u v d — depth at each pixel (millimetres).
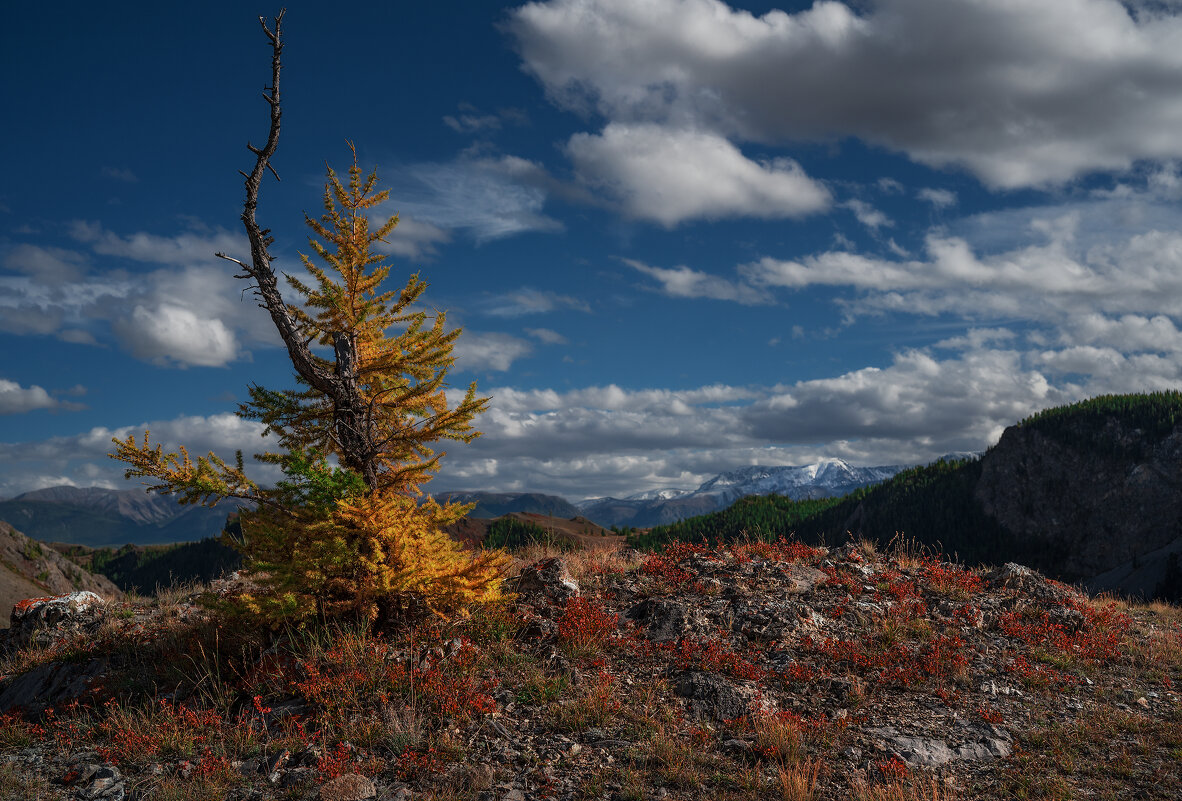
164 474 9109
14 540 83812
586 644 9664
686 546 14641
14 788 6910
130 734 7801
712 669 9102
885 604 11742
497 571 10023
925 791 6480
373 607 9453
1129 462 171000
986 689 9180
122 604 13977
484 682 8508
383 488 10078
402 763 6832
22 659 11867
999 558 174000
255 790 6633
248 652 9805
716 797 6344
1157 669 10547
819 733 7656
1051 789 6656
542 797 6316
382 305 9875
